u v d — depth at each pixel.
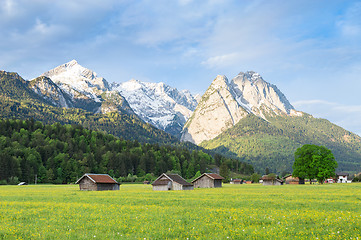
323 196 60.69
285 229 26.41
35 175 188.25
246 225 29.12
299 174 141.75
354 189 90.06
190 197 61.38
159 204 47.72
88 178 103.12
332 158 137.00
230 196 63.12
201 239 23.62
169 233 25.52
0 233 25.78
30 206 45.19
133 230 26.98
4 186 144.75
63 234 25.50
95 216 34.44
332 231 25.36
